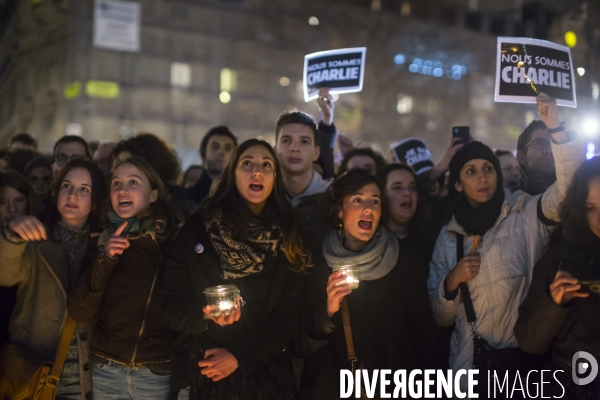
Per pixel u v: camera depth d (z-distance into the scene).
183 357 3.20
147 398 3.22
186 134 37.22
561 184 3.25
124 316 3.23
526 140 4.35
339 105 35.62
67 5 33.81
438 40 40.03
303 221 3.80
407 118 38.03
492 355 3.32
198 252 3.15
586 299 2.94
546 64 4.16
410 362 3.24
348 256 3.31
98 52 33.84
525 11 34.44
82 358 3.30
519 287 3.38
